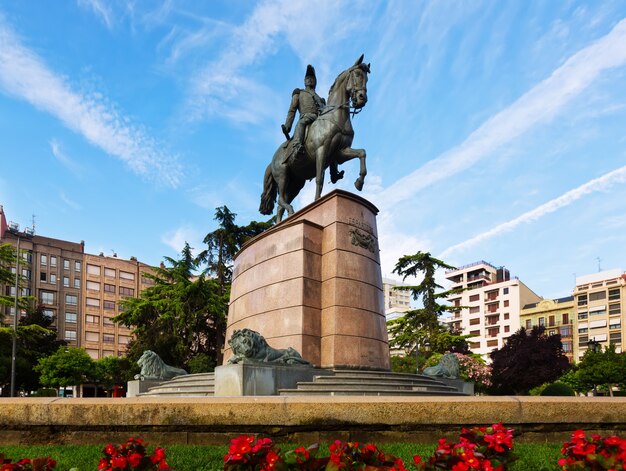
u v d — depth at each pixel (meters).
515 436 5.83
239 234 35.16
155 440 5.57
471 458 3.51
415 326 39.56
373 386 10.22
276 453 3.52
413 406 5.74
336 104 13.64
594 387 49.56
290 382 9.94
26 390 48.75
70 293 74.06
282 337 11.92
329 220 12.54
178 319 32.88
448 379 15.04
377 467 3.42
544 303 84.69
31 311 36.69
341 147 13.71
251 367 9.41
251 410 5.58
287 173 14.97
